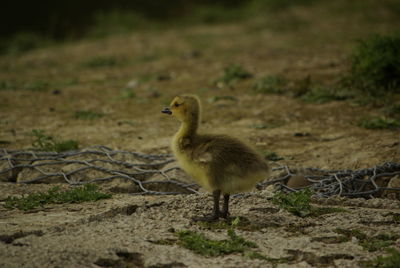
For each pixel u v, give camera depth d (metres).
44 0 45.66
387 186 11.53
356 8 40.06
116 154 12.91
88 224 8.56
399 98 17.69
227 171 8.69
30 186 11.03
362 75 18.89
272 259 7.46
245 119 17.06
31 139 15.18
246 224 8.89
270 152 13.46
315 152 13.59
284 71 23.08
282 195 9.84
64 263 6.96
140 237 8.02
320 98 18.62
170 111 9.30
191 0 48.88
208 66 25.80
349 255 7.59
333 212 9.41
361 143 13.93
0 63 30.42
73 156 12.80
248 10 44.09
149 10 48.12
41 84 23.08
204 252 7.55
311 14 40.03
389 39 18.94
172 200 9.77
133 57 29.80
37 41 38.69
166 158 13.01
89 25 44.84
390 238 8.27
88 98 20.81
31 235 7.91
